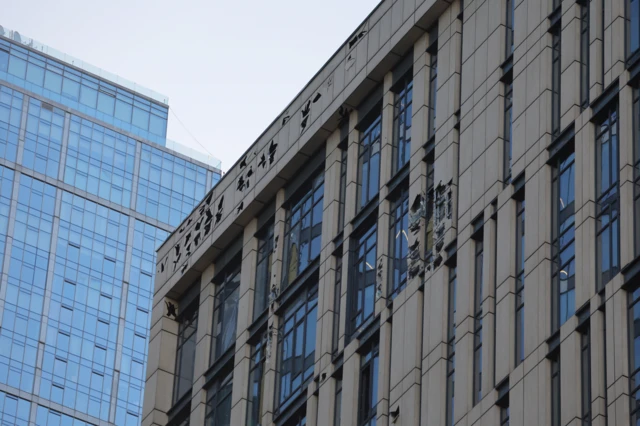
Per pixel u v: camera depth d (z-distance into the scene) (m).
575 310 58.75
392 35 78.00
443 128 71.81
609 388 55.47
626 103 60.12
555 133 63.88
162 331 92.25
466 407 63.31
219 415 84.50
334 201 79.88
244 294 85.44
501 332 62.56
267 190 85.81
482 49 70.94
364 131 80.00
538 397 58.97
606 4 63.19
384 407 69.50
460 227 67.81
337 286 77.44
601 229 59.47
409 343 69.00
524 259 62.88
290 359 79.50
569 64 64.00
